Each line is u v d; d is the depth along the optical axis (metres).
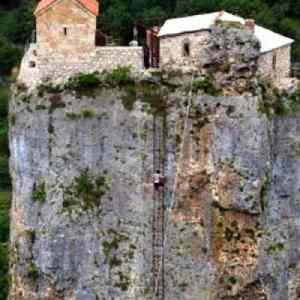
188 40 86.06
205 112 85.56
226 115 85.31
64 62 87.62
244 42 85.44
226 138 85.44
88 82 86.75
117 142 86.75
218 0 163.75
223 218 86.50
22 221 89.50
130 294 87.88
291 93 89.00
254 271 87.00
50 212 88.25
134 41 91.00
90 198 87.62
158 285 87.44
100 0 168.00
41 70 88.00
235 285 87.12
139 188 86.75
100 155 87.19
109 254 88.00
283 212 88.75
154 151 86.31
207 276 86.94
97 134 87.00
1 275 147.75
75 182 87.75
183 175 86.12
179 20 89.50
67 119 87.12
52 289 89.06
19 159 89.19
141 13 164.75
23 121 88.25
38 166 88.25
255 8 162.75
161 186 86.38
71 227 88.06
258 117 85.12
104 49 87.31
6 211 171.38
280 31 159.62
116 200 87.31
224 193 85.94
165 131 86.00
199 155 85.94
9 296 93.00
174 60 86.69
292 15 167.62
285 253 89.00
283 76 91.19
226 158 85.62
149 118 86.00
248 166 85.56
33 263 89.25
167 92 86.06
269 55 88.94
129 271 87.75
